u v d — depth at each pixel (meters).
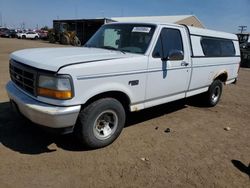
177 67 5.14
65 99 3.49
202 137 5.00
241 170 3.90
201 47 5.93
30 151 3.94
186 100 7.46
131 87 4.29
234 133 5.36
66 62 3.56
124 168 3.68
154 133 4.98
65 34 35.78
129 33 4.88
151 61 4.53
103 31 5.39
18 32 50.38
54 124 3.54
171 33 5.05
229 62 7.20
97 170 3.59
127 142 4.48
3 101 6.08
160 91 4.90
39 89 3.60
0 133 4.44
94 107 3.87
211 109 7.00
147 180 3.45
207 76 6.32
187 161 4.02
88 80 3.66
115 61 3.98
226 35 7.14
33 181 3.26
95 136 4.02
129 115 5.89
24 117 4.25
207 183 3.50
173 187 3.36
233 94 9.34
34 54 4.08
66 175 3.43
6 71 10.22
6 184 3.17
